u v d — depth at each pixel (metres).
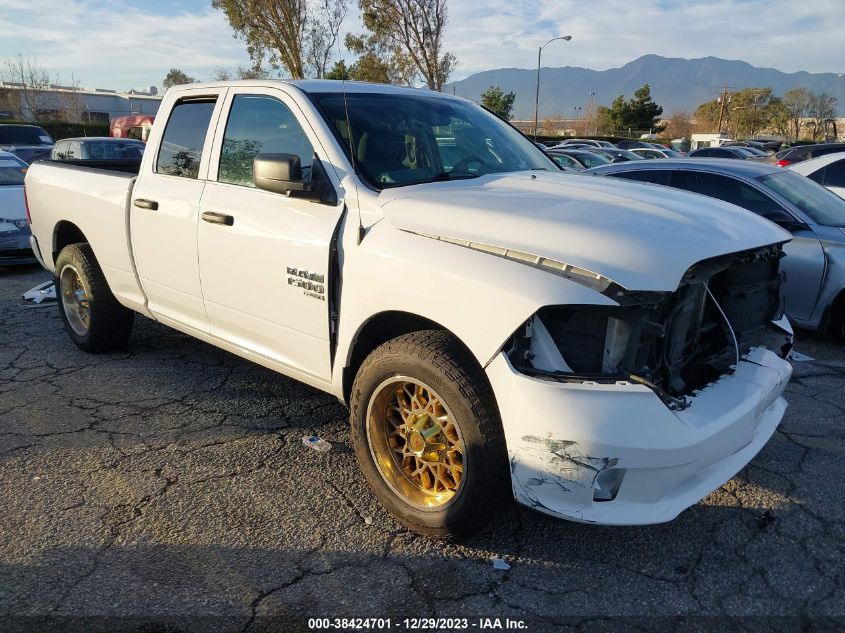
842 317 5.84
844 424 4.27
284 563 2.84
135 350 5.51
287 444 3.88
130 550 2.90
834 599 2.65
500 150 4.07
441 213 2.88
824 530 3.12
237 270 3.69
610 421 2.39
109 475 3.53
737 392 2.79
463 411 2.67
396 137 3.58
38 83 55.28
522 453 2.52
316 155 3.38
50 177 5.40
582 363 2.52
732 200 6.37
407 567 2.82
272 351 3.73
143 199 4.30
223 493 3.37
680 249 2.55
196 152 4.09
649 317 2.49
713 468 2.80
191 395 4.59
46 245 5.55
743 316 3.17
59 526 3.07
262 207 3.53
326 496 3.36
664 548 2.98
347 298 3.12
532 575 2.79
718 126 89.00
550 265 2.53
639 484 2.48
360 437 3.14
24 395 4.57
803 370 5.29
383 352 2.94
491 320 2.56
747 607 2.61
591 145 35.25
